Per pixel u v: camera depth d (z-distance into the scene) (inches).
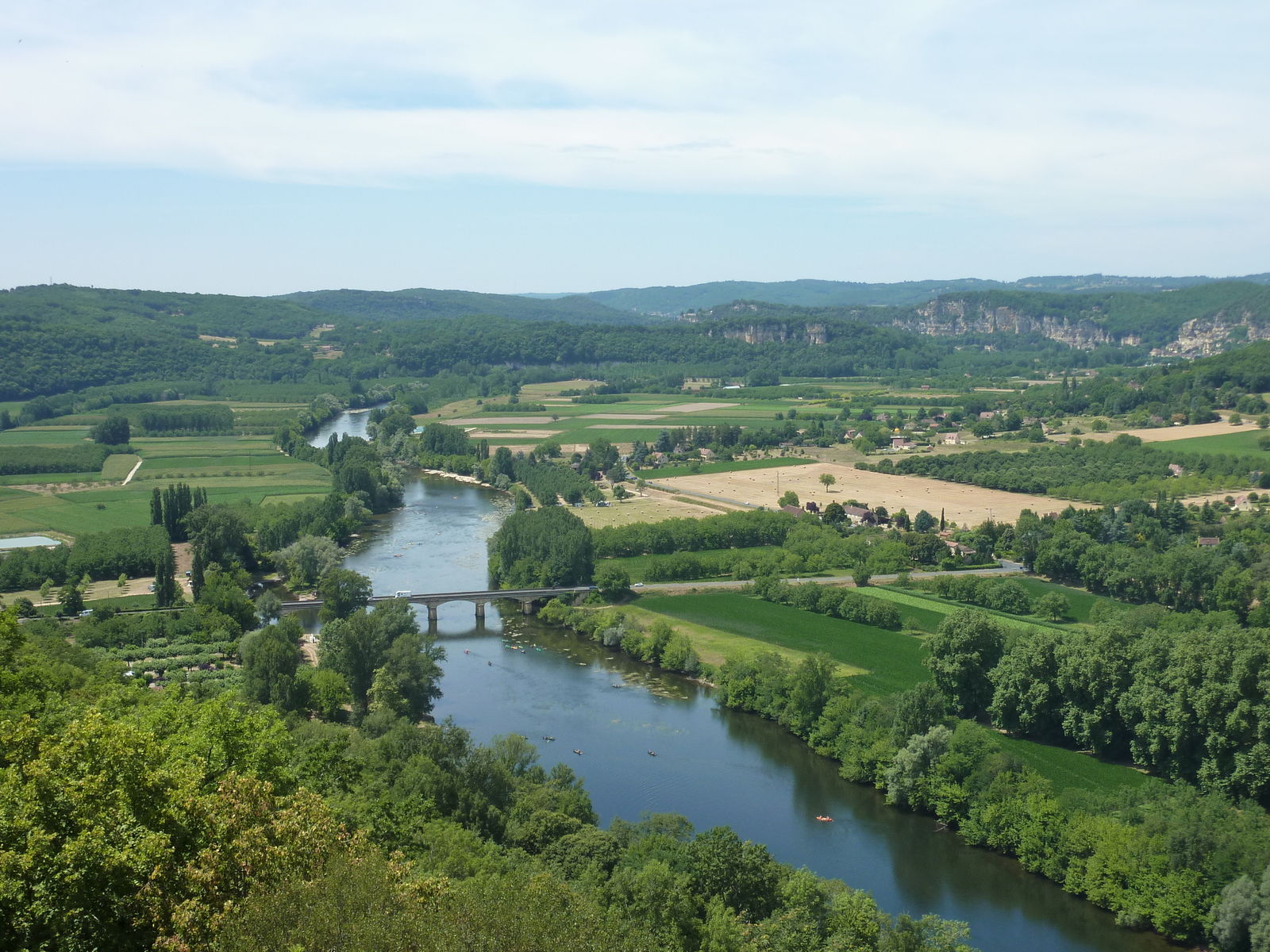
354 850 3417.8
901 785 7244.1
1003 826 6579.7
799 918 4638.3
